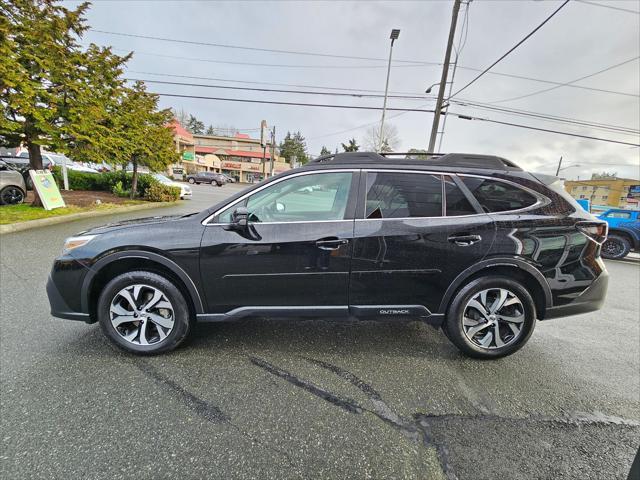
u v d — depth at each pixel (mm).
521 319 2658
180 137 45844
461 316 2654
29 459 1646
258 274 2529
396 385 2381
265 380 2379
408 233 2533
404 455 1768
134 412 2004
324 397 2221
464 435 1927
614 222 9422
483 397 2283
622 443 1908
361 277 2559
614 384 2508
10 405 2014
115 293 2559
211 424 1936
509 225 2576
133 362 2533
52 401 2064
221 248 2484
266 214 2598
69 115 8789
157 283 2541
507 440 1896
